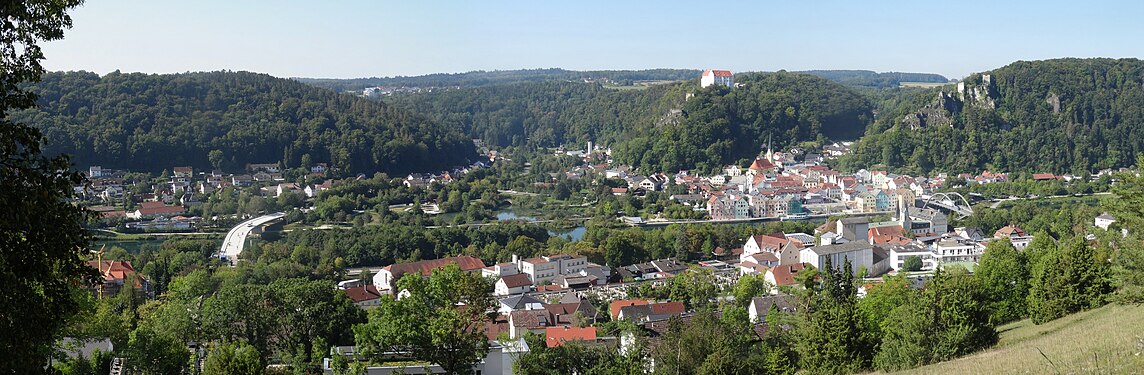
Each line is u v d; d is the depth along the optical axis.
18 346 40.00
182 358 121.06
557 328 157.75
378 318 87.44
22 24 41.25
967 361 87.88
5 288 38.81
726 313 167.75
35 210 39.09
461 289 83.31
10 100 40.84
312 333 138.88
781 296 185.75
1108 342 74.62
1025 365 73.56
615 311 183.75
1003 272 145.50
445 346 84.38
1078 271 123.38
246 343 131.38
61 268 41.66
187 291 193.75
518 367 109.56
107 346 120.69
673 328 118.56
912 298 112.50
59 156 41.62
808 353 106.75
